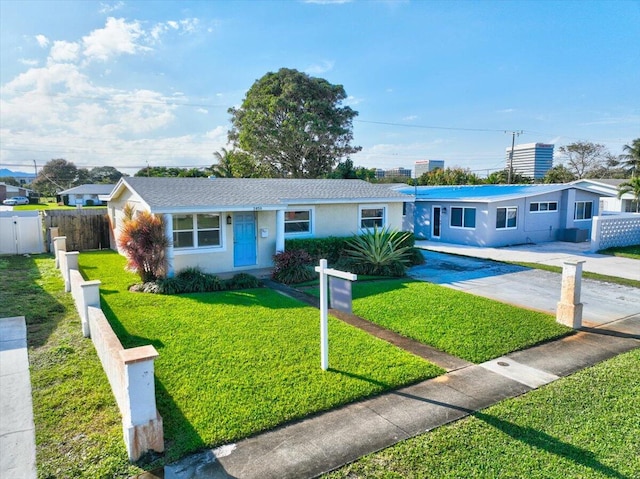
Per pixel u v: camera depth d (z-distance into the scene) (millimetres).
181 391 5238
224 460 3980
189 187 14336
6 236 16656
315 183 18000
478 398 5215
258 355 6422
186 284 10773
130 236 11070
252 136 34344
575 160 57500
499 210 19953
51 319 8148
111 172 102625
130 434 3893
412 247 15195
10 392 5223
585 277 12922
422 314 8727
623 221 19125
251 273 13242
